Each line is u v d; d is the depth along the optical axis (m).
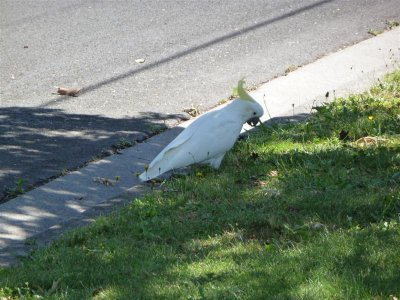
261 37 13.64
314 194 7.70
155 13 14.95
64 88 11.33
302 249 6.52
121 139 9.62
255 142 9.22
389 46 12.96
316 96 10.88
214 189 7.93
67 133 9.81
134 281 6.14
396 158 8.51
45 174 8.66
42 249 6.85
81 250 6.76
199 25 14.29
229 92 11.20
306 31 13.92
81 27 14.10
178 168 8.44
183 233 7.03
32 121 10.19
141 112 10.55
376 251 6.41
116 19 14.55
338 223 7.09
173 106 10.76
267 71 11.98
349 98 10.55
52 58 12.62
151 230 7.09
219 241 6.86
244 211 7.39
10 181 8.47
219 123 8.34
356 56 12.50
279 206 7.48
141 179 8.16
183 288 5.97
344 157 8.61
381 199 7.48
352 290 5.82
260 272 6.15
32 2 15.52
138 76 11.88
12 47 13.08
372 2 15.62
